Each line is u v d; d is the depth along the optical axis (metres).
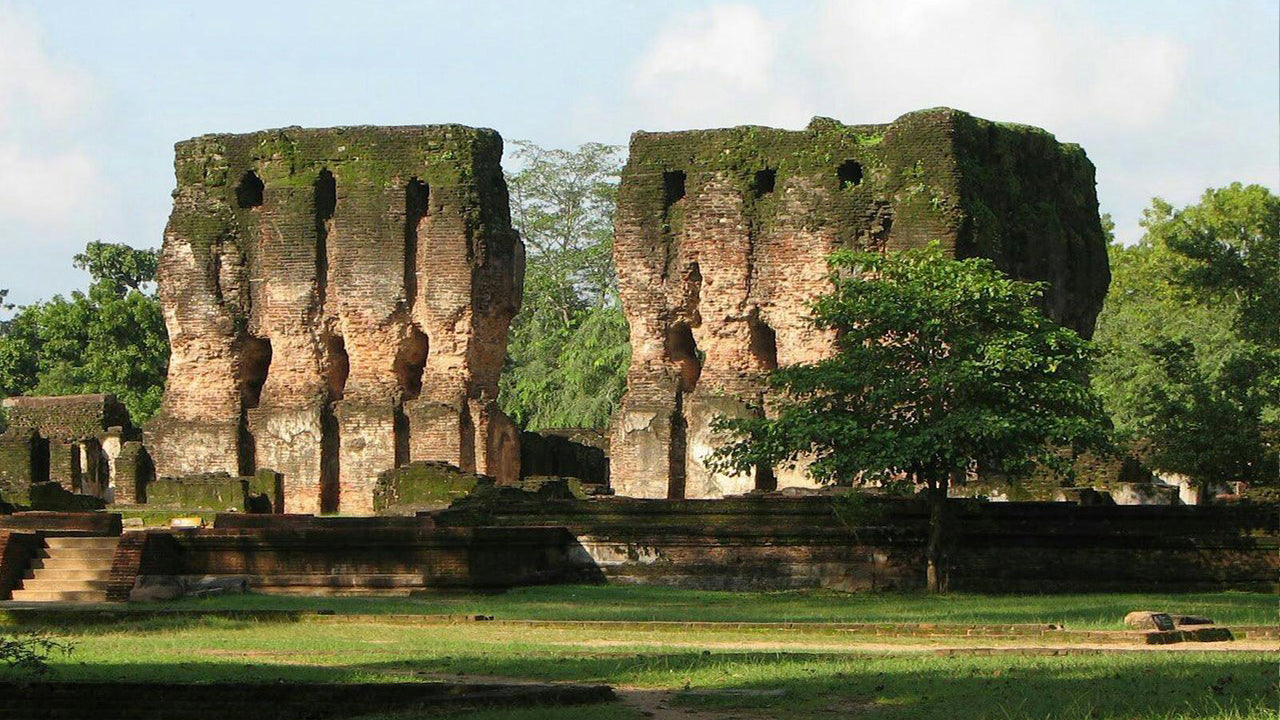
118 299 90.75
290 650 29.47
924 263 42.78
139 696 23.86
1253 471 48.66
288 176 64.25
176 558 41.44
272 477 61.84
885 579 43.22
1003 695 23.33
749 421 43.41
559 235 94.88
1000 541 43.41
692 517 44.28
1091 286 65.62
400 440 62.88
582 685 25.00
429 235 62.84
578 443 68.81
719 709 23.25
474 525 44.88
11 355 94.31
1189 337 72.88
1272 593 41.69
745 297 60.25
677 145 61.19
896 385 41.28
